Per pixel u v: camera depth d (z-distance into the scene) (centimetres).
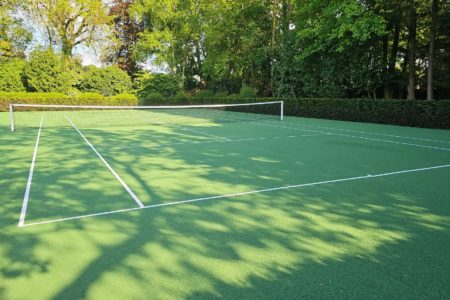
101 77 3634
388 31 1861
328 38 1919
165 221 442
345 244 374
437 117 1470
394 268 322
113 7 4388
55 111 2962
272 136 1248
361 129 1468
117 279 308
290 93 2495
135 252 359
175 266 330
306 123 1752
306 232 405
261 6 3000
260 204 505
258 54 2861
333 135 1272
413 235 396
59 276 314
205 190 576
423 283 297
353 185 601
